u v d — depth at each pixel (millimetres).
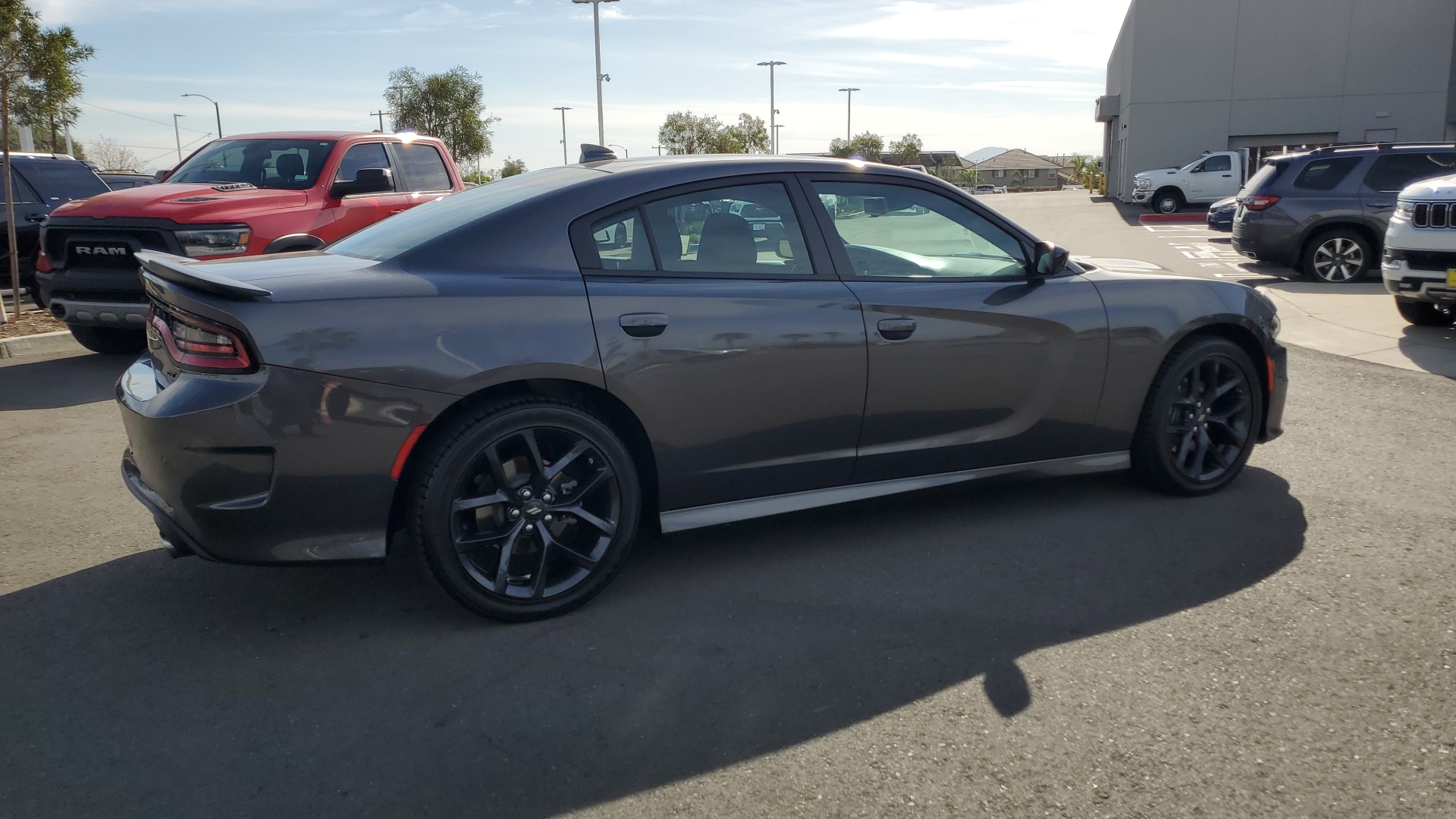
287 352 2863
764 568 3686
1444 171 12617
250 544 2953
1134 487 4547
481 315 3070
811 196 3668
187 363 2924
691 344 3334
